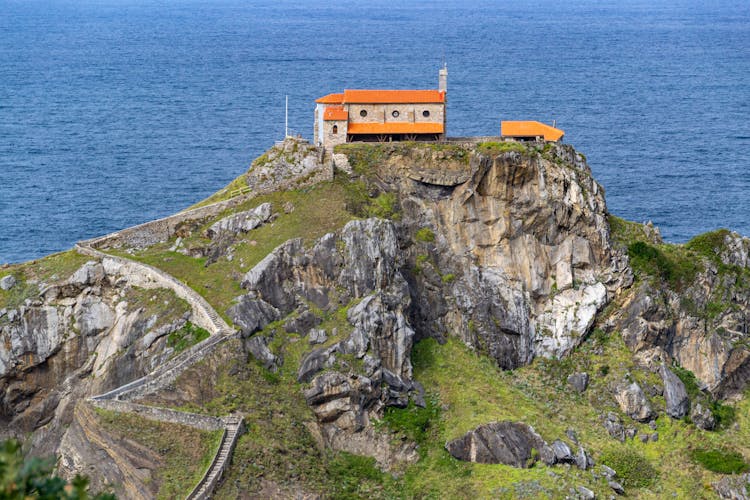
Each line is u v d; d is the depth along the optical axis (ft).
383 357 609.42
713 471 612.29
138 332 611.88
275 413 562.25
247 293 615.16
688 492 597.52
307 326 608.19
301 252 633.20
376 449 579.89
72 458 525.75
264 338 597.52
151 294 628.28
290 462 539.70
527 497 556.10
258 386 571.69
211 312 601.21
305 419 570.87
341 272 625.82
